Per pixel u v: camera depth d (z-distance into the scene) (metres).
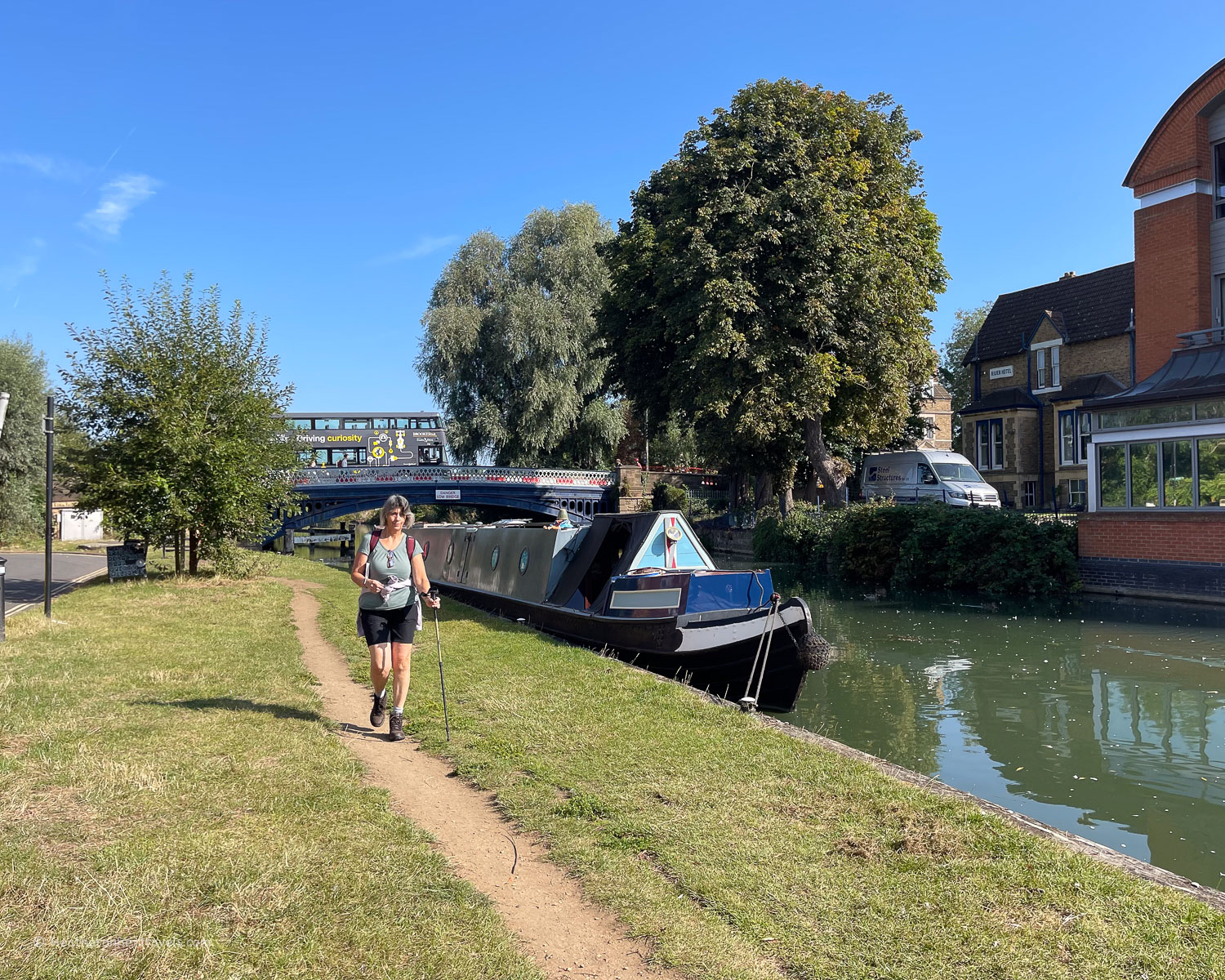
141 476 17.56
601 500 50.59
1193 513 18.45
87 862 3.88
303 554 50.16
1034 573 21.34
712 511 49.97
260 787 5.08
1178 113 25.36
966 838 4.68
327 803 4.90
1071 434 39.56
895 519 25.77
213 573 19.78
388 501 6.87
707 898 4.02
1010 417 42.19
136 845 4.08
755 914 3.88
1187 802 7.50
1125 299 38.84
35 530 35.03
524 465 50.16
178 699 7.29
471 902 3.85
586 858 4.46
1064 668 13.13
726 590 11.10
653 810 5.13
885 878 4.23
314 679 8.76
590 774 5.79
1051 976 3.37
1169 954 3.51
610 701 7.85
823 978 3.39
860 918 3.85
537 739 6.62
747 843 4.64
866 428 33.03
